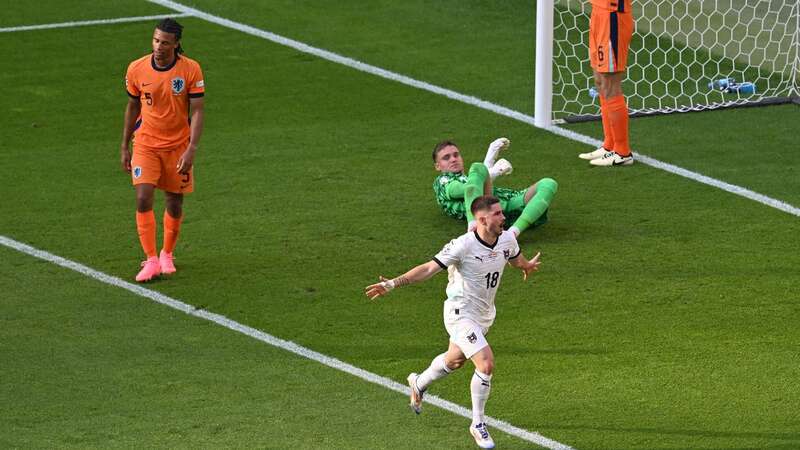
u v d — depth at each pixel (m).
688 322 36.22
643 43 65.75
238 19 70.44
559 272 39.72
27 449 29.11
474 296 29.80
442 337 35.44
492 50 65.44
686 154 51.03
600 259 40.66
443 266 29.44
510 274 39.53
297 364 33.81
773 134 53.62
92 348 34.62
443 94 58.78
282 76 61.41
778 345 34.78
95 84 60.34
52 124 54.84
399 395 32.19
